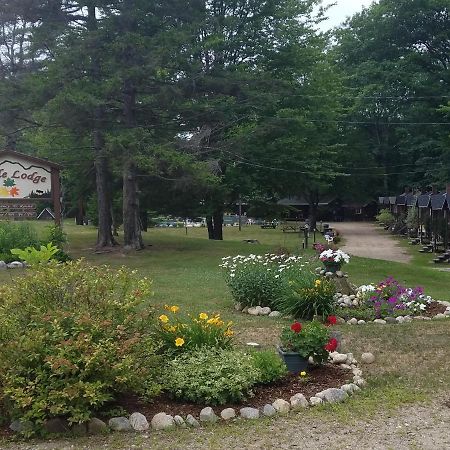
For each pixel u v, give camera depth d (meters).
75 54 18.62
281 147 25.81
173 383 5.76
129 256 20.69
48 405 4.97
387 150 57.22
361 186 56.78
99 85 19.02
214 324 6.73
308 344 6.67
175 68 20.50
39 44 19.91
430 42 49.16
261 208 33.72
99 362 5.09
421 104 47.47
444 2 44.72
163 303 11.62
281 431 5.21
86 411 5.05
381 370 7.28
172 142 20.69
